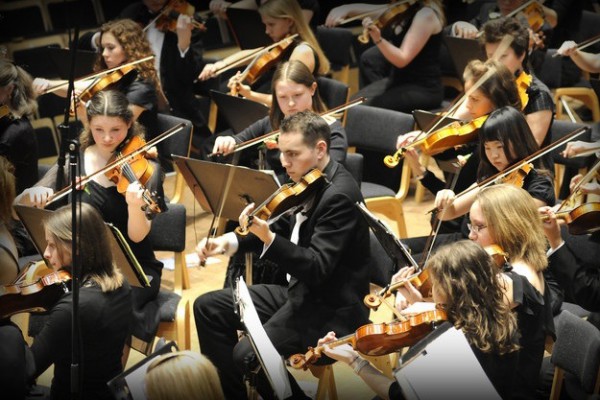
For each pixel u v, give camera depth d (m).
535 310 6.71
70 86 6.65
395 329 6.71
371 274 8.84
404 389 5.82
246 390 8.38
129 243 8.95
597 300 7.78
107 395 7.20
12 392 6.52
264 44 13.81
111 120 9.03
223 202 8.73
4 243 7.80
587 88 14.23
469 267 6.38
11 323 7.05
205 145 13.35
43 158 14.20
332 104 12.34
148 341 8.52
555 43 15.52
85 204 7.27
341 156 10.16
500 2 13.93
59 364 7.15
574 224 8.11
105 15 16.45
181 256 9.62
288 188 7.85
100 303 6.98
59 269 7.32
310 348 7.25
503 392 6.37
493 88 9.64
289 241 7.73
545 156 9.46
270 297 8.58
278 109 10.28
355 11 15.19
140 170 9.19
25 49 14.88
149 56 12.34
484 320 6.30
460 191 9.77
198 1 17.56
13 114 10.77
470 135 9.80
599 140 11.73
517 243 7.02
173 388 5.39
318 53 12.45
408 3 13.45
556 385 7.52
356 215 7.91
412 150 10.03
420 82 13.68
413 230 12.62
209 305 8.48
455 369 5.86
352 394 8.99
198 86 14.65
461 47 13.00
